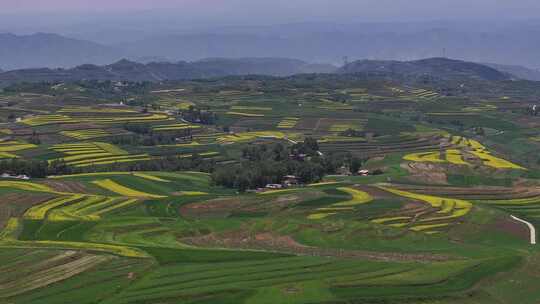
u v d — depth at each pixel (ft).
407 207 506.89
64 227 432.25
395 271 326.03
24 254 355.36
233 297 286.87
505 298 296.51
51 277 314.96
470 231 444.55
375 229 432.25
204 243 396.78
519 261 345.51
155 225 439.22
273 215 484.33
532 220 485.15
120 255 354.13
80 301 282.15
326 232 424.87
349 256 364.58
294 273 322.34
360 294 292.40
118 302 279.90
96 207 502.38
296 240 406.21
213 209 501.56
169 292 291.99
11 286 302.45
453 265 337.93
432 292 297.53
